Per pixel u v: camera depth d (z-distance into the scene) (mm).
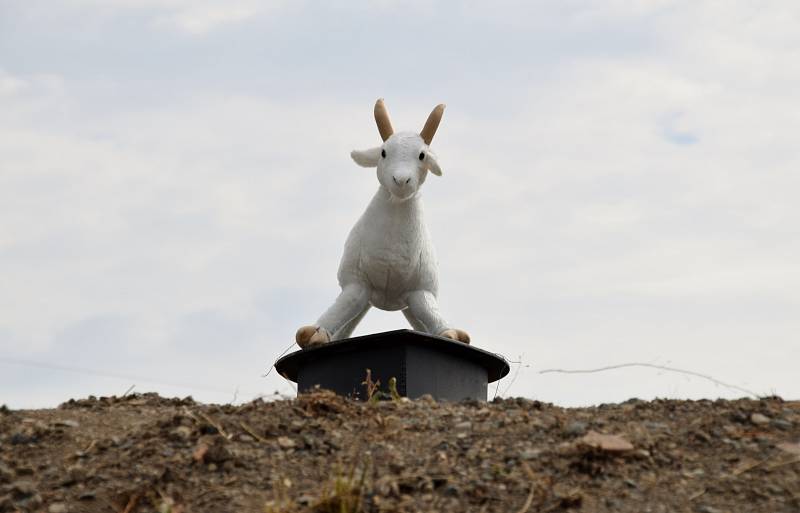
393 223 29891
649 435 21938
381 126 30359
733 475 20344
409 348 28094
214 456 21406
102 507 20125
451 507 19547
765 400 24375
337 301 30359
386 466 20969
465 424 22875
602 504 19531
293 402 24266
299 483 20578
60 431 23219
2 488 20656
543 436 22094
